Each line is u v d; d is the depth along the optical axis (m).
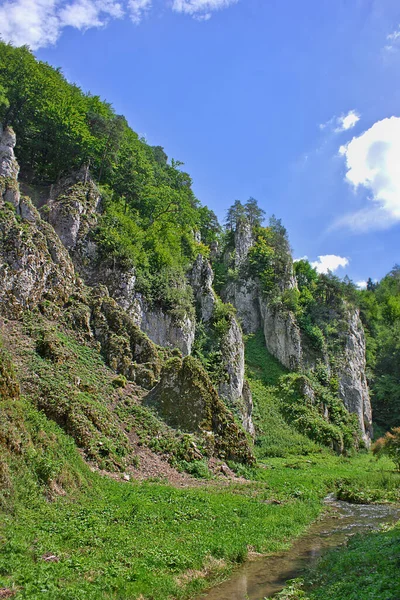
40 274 35.47
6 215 36.06
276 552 17.05
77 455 21.77
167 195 65.69
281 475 32.62
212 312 57.09
